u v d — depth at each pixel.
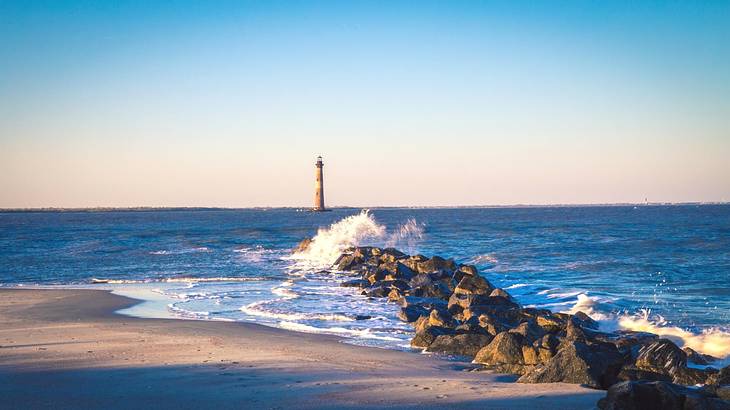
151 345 14.18
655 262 34.97
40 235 78.56
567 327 14.44
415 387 10.02
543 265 34.97
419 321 17.02
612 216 146.12
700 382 10.73
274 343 14.74
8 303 22.34
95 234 80.62
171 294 24.84
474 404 8.78
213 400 9.09
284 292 25.28
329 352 13.73
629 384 8.15
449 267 30.80
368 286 26.58
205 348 13.88
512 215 174.00
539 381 10.55
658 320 17.52
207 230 91.50
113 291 26.09
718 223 94.12
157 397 9.27
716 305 20.14
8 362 12.00
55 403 8.91
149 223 137.25
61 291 26.00
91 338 15.12
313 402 8.96
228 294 24.80
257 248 53.62
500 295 21.69
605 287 25.53
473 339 13.97
